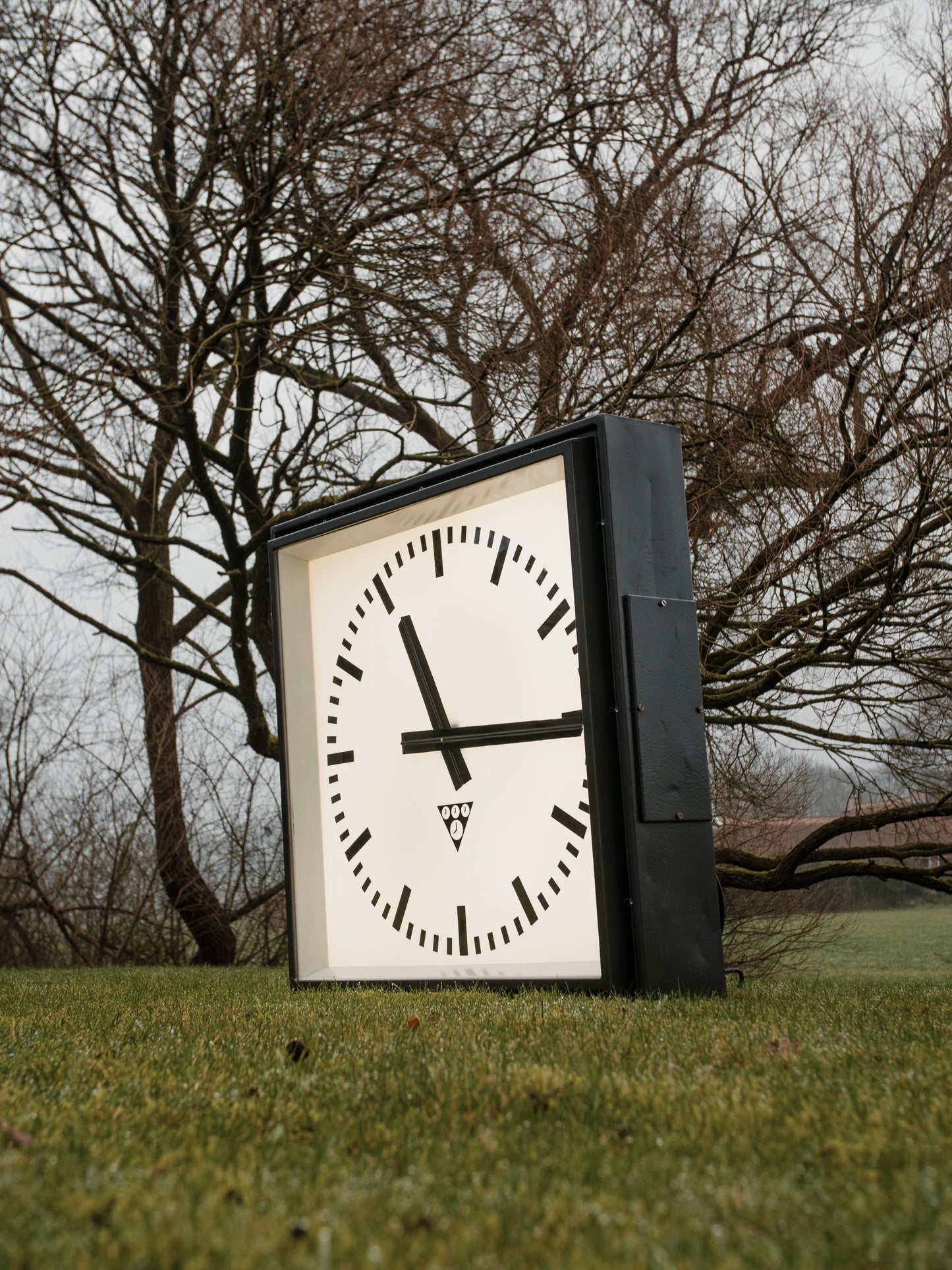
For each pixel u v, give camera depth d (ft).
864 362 30.48
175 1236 4.22
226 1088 8.12
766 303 35.22
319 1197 5.01
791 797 39.47
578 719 15.87
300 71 35.22
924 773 35.19
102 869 51.55
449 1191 5.08
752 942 41.39
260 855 51.03
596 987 14.70
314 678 19.34
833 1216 4.59
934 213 30.83
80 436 38.78
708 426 34.60
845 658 32.86
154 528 53.57
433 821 17.42
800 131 35.06
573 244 37.14
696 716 15.48
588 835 15.60
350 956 18.30
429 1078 8.20
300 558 19.56
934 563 30.66
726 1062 8.87
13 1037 11.80
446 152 37.50
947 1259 4.02
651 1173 5.35
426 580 17.90
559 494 16.31
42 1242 4.25
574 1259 4.02
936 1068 8.29
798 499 32.09
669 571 15.69
